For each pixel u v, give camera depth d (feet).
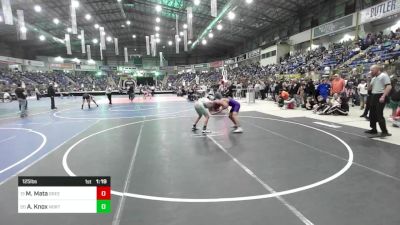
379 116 23.30
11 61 144.97
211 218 10.28
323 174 14.73
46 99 100.17
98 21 132.98
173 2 103.14
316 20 101.04
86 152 20.43
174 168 16.30
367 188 12.78
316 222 9.84
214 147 21.22
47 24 123.24
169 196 12.32
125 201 11.88
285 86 55.47
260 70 124.98
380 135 23.63
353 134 24.73
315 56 91.20
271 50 123.85
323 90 41.22
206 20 123.34
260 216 10.34
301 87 47.52
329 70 68.23
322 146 20.77
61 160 18.37
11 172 16.07
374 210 10.67
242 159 17.87
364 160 17.02
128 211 10.97
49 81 151.02
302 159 17.57
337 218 10.10
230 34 150.20
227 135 25.77
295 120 33.86
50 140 25.17
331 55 82.17
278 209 10.88
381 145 20.63
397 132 25.21
